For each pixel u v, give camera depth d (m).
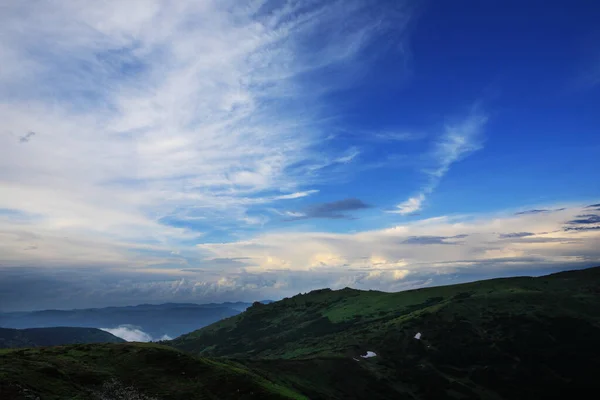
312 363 154.12
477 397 146.62
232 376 83.62
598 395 144.88
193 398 72.94
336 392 134.50
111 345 90.56
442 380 155.00
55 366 70.50
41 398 57.06
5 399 53.09
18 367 64.94
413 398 144.00
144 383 74.31
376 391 142.50
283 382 122.56
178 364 83.62
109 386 69.31
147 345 92.19
